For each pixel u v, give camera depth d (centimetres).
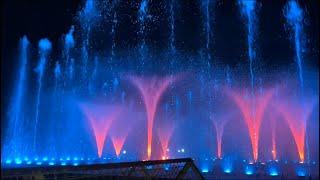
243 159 2511
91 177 633
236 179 1373
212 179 1364
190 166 692
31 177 411
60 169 432
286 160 2427
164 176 690
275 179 1391
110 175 632
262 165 1853
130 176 597
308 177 1420
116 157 3184
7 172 388
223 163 2073
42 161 2783
